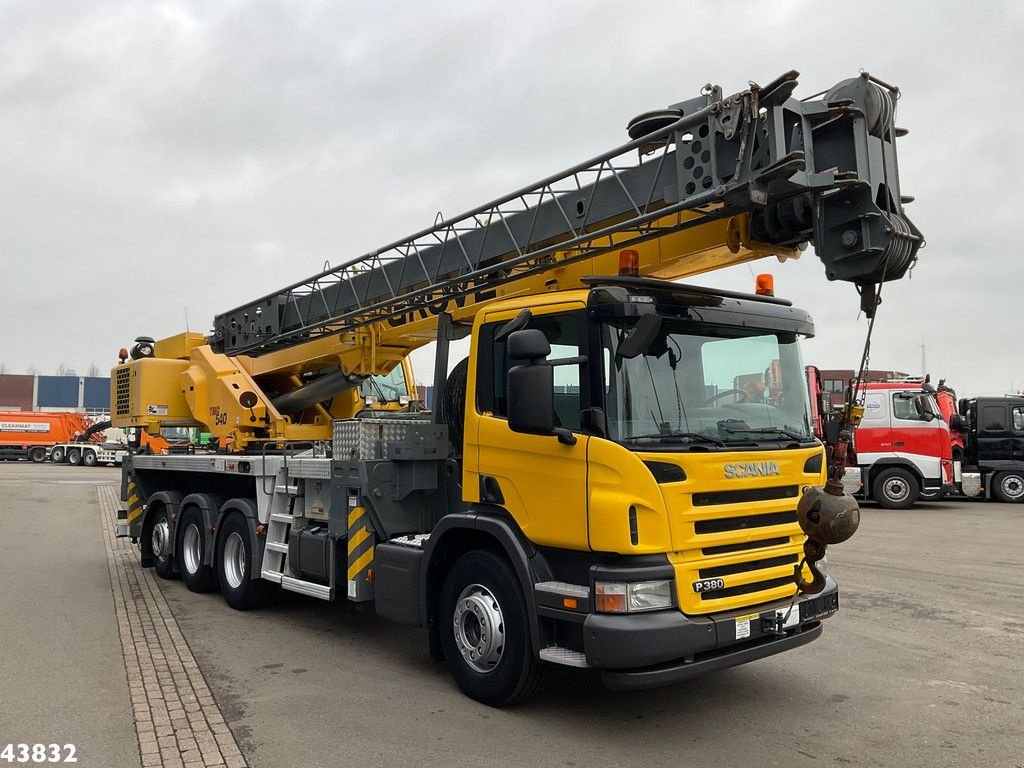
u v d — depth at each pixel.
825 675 5.62
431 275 6.68
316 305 8.25
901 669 5.75
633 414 4.33
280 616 7.75
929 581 8.98
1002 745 4.32
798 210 4.41
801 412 5.15
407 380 10.61
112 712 4.91
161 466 9.91
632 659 4.03
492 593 4.98
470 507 5.39
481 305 6.12
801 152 3.96
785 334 5.20
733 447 4.55
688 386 4.59
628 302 4.36
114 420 11.13
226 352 9.80
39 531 14.59
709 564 4.31
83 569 10.62
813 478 4.99
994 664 5.87
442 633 5.35
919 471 16.42
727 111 4.23
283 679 5.62
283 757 4.19
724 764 4.09
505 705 4.93
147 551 10.70
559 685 5.43
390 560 5.72
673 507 4.20
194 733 4.54
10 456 41.56
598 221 5.20
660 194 4.78
